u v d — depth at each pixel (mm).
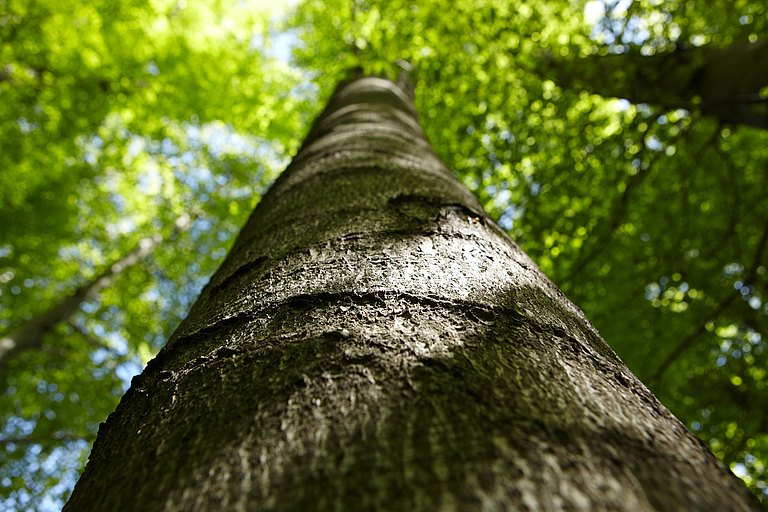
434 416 499
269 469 467
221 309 871
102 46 6102
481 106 5012
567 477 428
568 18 4074
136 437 621
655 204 5500
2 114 6484
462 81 4711
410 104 3924
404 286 778
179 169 10078
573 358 691
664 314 5750
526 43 4152
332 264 893
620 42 3996
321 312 732
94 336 10453
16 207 8555
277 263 976
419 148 2080
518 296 821
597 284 5551
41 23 5969
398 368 580
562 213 4781
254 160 10992
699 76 3982
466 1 3982
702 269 5578
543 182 4707
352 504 408
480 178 4883
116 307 10664
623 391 652
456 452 451
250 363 653
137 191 9695
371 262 882
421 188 1353
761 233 5738
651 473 461
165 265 11047
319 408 535
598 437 494
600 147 4633
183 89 8117
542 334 722
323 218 1167
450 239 1020
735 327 6090
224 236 11578
